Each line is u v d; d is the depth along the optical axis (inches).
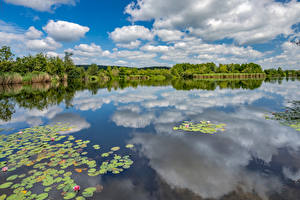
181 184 118.5
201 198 104.0
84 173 132.8
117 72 3191.4
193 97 552.4
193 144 185.9
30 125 271.0
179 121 279.6
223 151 167.5
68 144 190.9
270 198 102.9
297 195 104.7
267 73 3459.6
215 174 129.3
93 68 2829.7
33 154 165.3
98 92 772.0
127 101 502.9
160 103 455.5
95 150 175.3
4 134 228.8
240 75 2819.9
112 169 138.0
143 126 257.4
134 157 158.9
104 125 266.5
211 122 268.2
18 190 112.8
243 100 473.7
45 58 1817.2
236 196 105.2
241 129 231.9
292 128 230.8
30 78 1360.7
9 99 553.6
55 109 395.5
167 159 153.9
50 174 131.3
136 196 107.2
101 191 112.2
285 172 129.9
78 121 292.2
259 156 156.1
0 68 1323.8
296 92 644.7
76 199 104.5
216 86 978.7
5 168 136.3
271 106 384.8
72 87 1061.1
